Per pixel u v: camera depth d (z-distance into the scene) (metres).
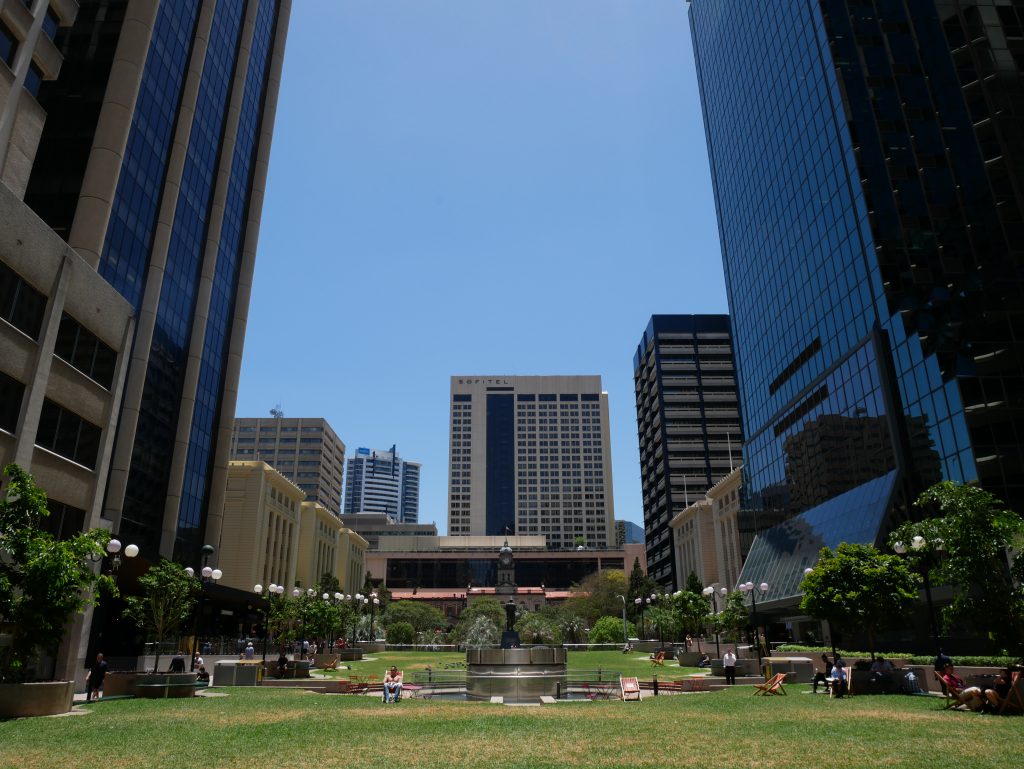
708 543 110.94
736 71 88.75
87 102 49.41
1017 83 53.69
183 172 59.78
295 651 55.38
